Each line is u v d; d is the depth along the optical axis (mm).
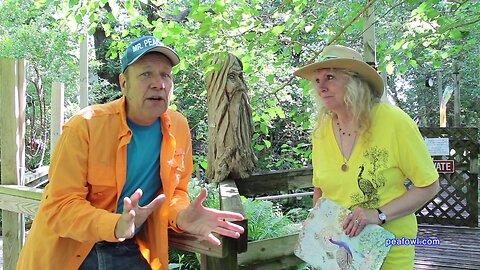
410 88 14500
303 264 2877
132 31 3842
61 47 7801
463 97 13023
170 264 3363
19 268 1688
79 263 1646
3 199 2889
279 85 4645
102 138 1629
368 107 1721
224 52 3268
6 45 7574
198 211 1661
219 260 1737
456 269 3945
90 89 8461
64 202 1552
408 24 3586
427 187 1673
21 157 3111
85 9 3455
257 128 4910
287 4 3412
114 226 1456
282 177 3568
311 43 5258
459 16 3576
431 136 5648
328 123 1867
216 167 3371
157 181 1754
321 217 1793
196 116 6316
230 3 3367
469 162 5434
